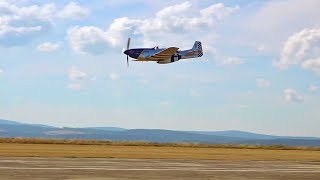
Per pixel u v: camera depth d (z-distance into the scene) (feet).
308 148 270.26
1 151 144.05
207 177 85.66
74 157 125.90
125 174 86.48
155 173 89.81
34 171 85.61
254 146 264.93
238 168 106.73
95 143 243.81
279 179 86.38
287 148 266.98
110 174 85.66
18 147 175.52
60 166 97.25
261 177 88.79
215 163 120.16
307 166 119.34
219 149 225.97
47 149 166.71
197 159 134.72
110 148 196.65
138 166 103.91
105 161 115.75
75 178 77.46
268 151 216.54
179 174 89.30
